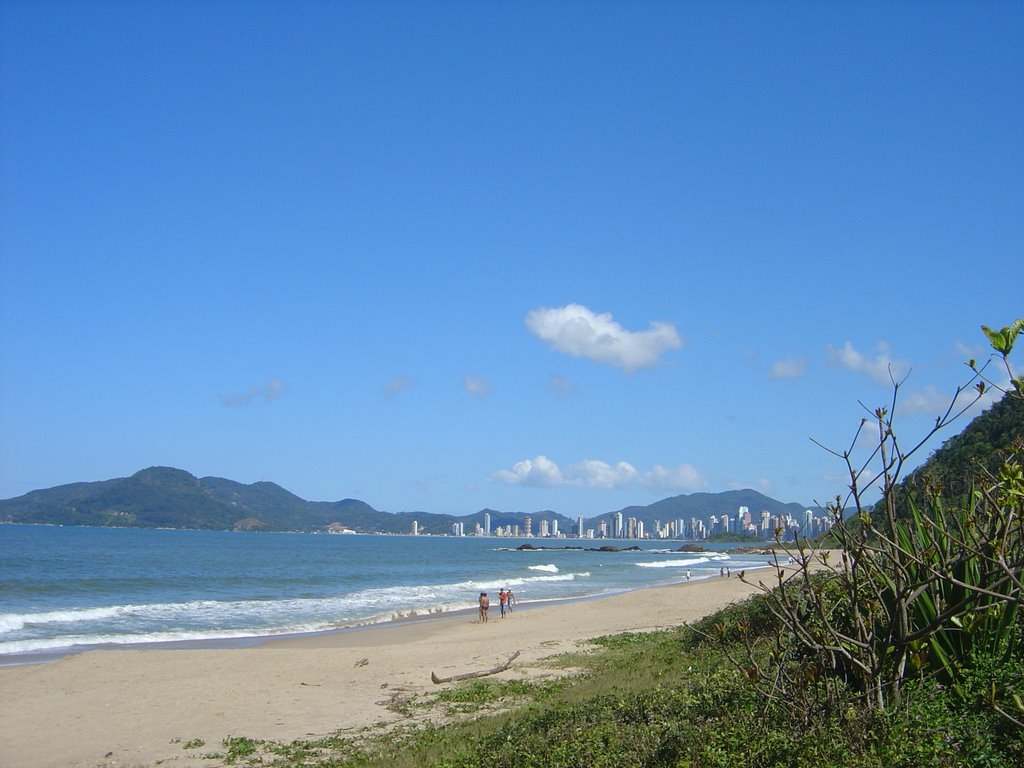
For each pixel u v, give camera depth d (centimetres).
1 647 2570
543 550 17600
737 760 541
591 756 704
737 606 1708
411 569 8012
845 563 516
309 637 2911
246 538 18988
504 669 1919
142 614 3594
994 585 431
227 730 1462
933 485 531
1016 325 404
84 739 1420
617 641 2330
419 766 1035
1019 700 432
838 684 550
